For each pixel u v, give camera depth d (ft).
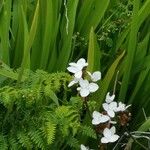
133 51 1.35
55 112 1.19
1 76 1.26
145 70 1.40
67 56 1.39
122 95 1.39
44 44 1.36
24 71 1.26
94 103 1.26
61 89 1.38
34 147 1.23
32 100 1.18
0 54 1.38
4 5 1.36
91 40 1.26
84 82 1.11
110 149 1.34
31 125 1.20
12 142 1.18
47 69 1.41
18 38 1.41
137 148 1.39
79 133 1.30
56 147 1.24
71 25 1.40
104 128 1.18
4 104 1.15
